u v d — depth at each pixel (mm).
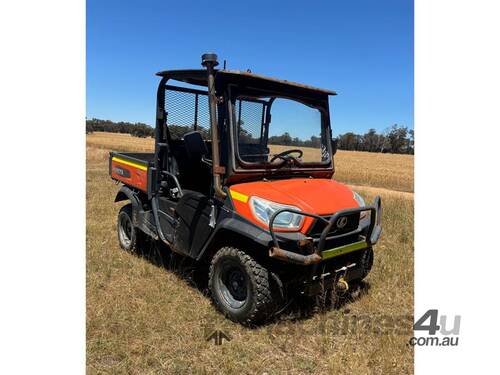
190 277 4645
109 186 11375
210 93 3654
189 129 5070
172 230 4531
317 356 3262
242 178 3846
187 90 4961
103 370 2965
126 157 5652
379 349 3305
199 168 4676
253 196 3557
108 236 6258
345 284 3816
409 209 9414
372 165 35875
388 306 4207
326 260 3828
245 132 3893
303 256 3291
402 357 3199
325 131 4695
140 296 4199
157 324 3611
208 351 3254
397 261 5430
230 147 3736
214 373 2996
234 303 3764
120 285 4438
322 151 4656
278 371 3051
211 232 3885
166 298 4117
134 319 3680
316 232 3604
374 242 3939
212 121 3678
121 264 5066
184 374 2967
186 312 3852
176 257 5293
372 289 4559
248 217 3504
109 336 3383
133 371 2973
